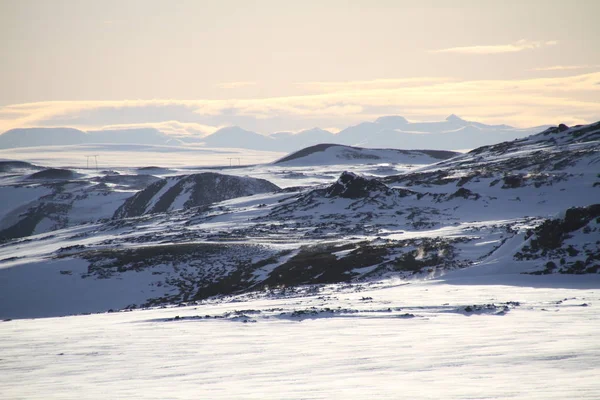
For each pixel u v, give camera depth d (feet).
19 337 286.46
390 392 152.97
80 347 253.85
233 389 169.07
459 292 404.57
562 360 184.65
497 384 155.94
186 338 267.59
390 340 240.32
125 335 282.36
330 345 236.43
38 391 179.42
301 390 162.81
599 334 231.91
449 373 175.83
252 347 240.32
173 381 186.60
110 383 187.93
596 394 138.51
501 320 279.49
